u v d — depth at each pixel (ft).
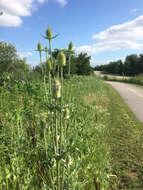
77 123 13.15
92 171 8.40
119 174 10.21
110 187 9.08
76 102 18.92
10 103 15.88
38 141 8.77
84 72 89.10
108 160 10.73
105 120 19.76
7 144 8.98
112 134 16.22
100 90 42.22
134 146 13.75
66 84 23.98
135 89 59.16
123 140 14.88
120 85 77.66
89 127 14.02
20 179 6.64
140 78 90.12
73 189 6.45
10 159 7.45
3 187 6.20
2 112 13.03
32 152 8.34
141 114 24.18
